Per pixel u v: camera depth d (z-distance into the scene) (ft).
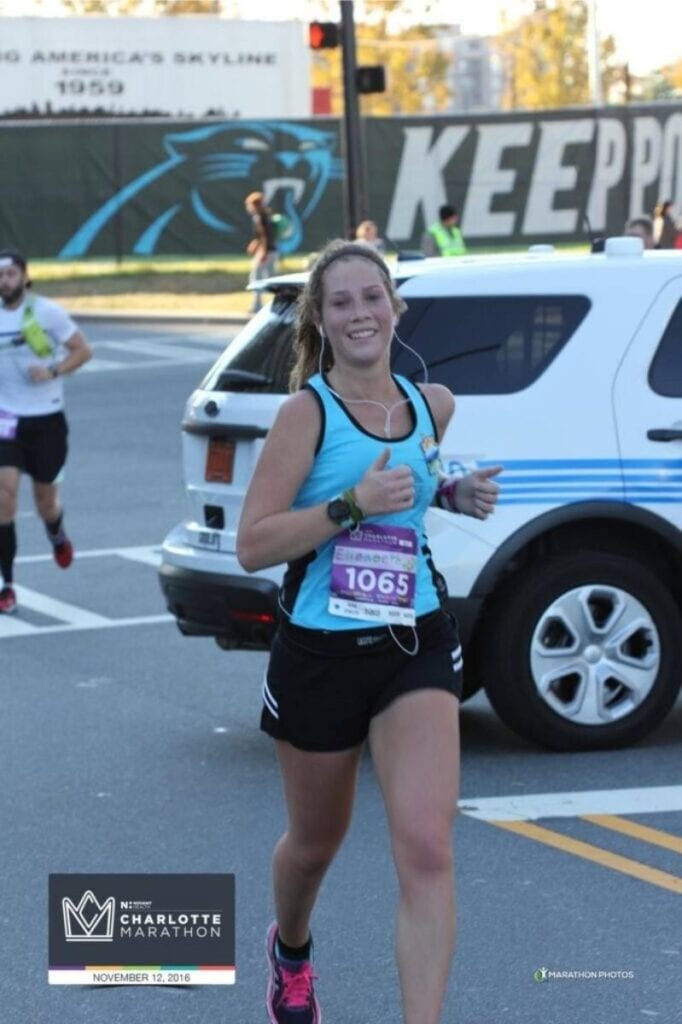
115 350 136.67
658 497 37.22
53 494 56.85
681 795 34.78
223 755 38.73
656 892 29.48
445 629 22.56
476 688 39.88
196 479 38.88
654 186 177.99
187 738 40.24
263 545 22.00
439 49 346.33
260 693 44.37
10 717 42.47
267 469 22.26
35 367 54.85
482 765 37.17
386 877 30.63
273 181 180.34
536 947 27.22
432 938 21.09
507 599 37.01
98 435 95.14
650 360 37.60
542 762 37.24
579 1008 25.03
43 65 219.00
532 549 37.37
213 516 38.37
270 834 33.19
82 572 61.11
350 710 22.22
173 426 97.86
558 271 37.76
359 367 22.41
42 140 177.27
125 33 221.66
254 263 158.51
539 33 347.15
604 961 26.63
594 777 36.01
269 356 37.96
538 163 177.68
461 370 36.99
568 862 31.01
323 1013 25.16
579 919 28.32
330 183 181.16
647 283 37.88
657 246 106.93
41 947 28.07
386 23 356.79
